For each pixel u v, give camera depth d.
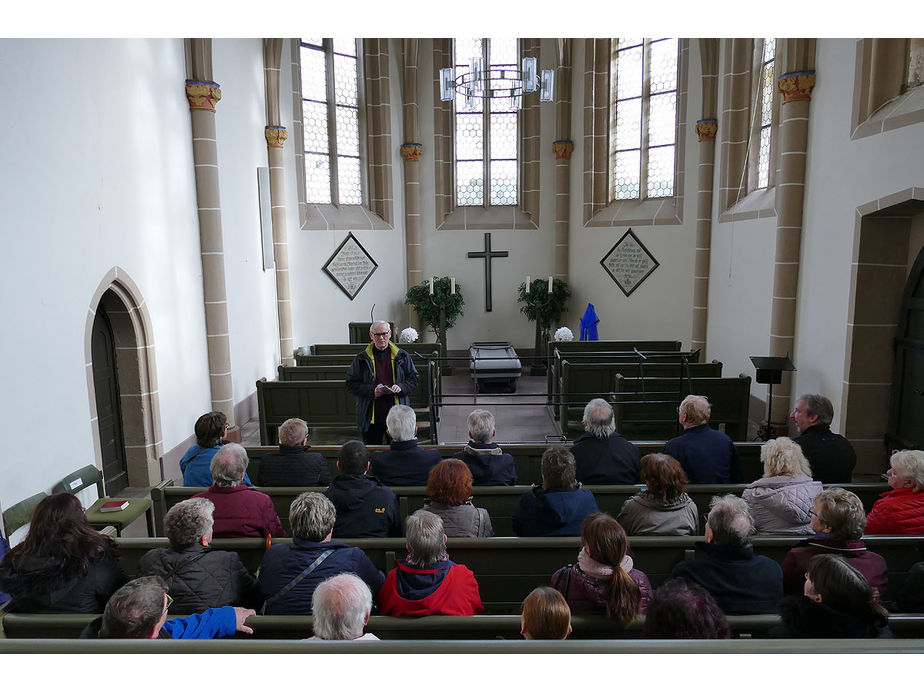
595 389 9.16
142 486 7.85
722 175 12.23
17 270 5.39
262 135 11.73
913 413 7.39
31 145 5.60
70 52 6.20
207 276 9.32
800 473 4.04
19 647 2.30
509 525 4.75
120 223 7.11
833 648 2.08
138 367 7.64
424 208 15.69
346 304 14.30
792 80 8.54
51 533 3.21
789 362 8.41
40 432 5.64
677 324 13.88
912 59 7.23
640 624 2.86
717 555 3.07
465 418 11.02
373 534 4.00
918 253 7.35
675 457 4.85
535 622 2.43
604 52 14.50
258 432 10.45
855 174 7.68
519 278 15.99
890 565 3.81
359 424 7.37
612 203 15.04
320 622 2.48
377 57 14.44
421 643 2.16
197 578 3.15
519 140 15.73
